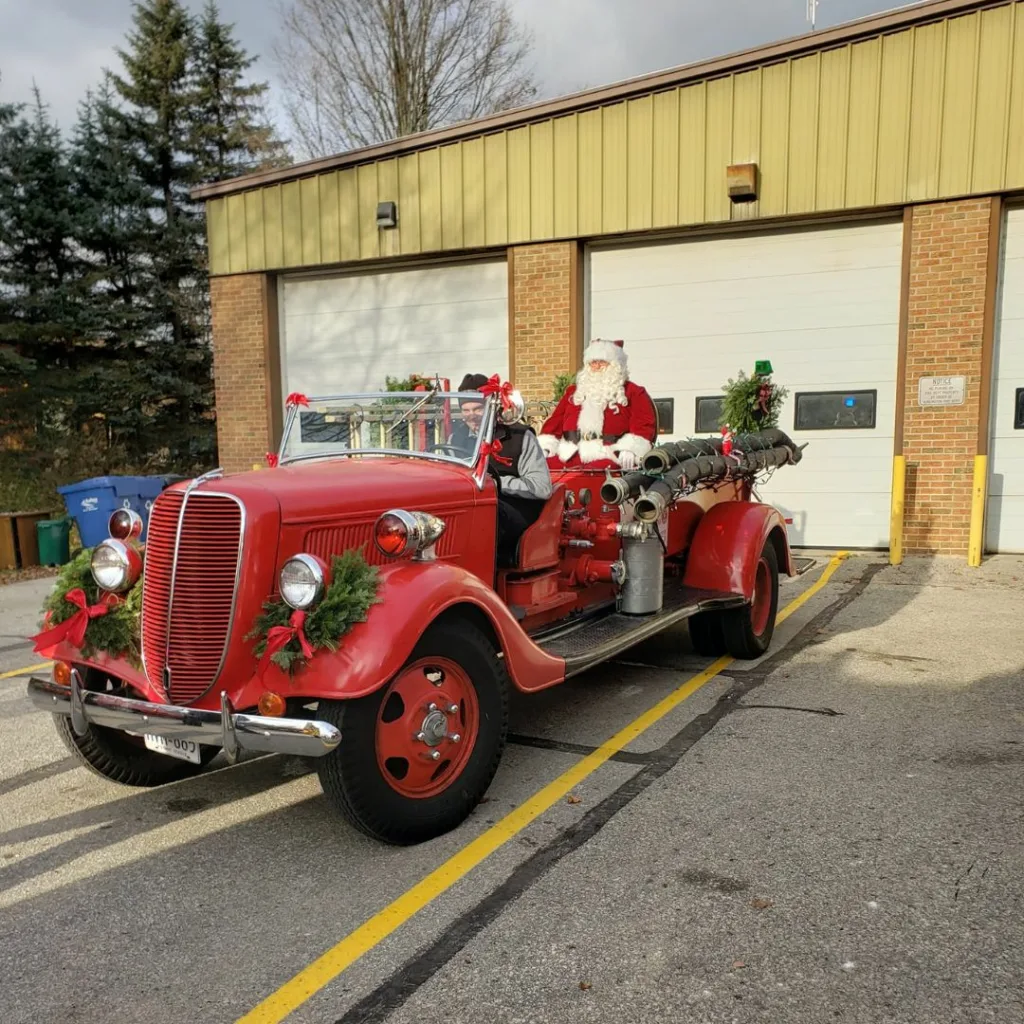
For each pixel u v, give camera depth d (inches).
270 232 508.4
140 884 129.0
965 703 199.6
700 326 422.0
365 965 107.3
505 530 181.9
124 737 159.9
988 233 357.4
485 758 145.0
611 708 203.8
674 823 142.9
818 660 240.2
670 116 405.7
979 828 138.5
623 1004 98.7
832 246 394.6
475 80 976.9
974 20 349.1
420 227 467.8
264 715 125.7
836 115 375.9
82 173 748.6
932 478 378.0
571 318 437.7
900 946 108.2
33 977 107.0
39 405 688.4
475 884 125.6
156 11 841.5
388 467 164.9
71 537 488.4
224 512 131.6
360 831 133.7
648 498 191.2
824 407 401.7
